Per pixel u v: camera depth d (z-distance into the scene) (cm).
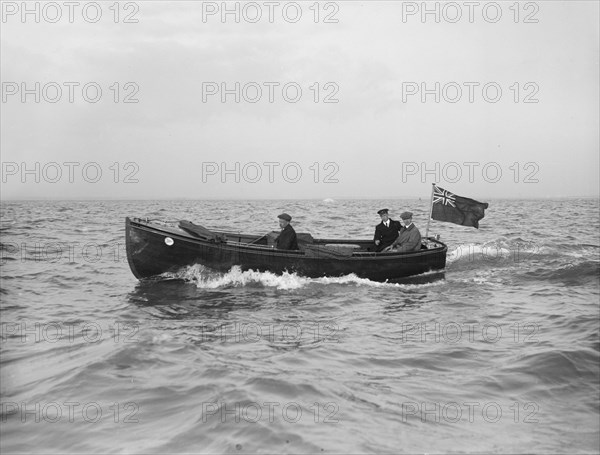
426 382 691
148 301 1184
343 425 559
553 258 1780
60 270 1596
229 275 1320
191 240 1292
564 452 498
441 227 3288
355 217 4478
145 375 703
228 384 672
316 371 729
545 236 2642
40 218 4512
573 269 1534
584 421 570
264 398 629
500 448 505
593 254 1873
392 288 1327
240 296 1225
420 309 1113
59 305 1148
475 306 1135
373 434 539
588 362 740
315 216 4603
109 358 757
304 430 546
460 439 529
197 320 1024
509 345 838
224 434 537
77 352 807
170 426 556
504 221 4028
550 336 877
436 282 1416
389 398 636
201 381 682
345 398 634
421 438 530
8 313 1075
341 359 784
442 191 1530
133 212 5731
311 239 1490
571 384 674
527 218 4488
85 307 1131
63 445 516
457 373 723
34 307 1130
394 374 720
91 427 553
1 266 1669
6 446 514
